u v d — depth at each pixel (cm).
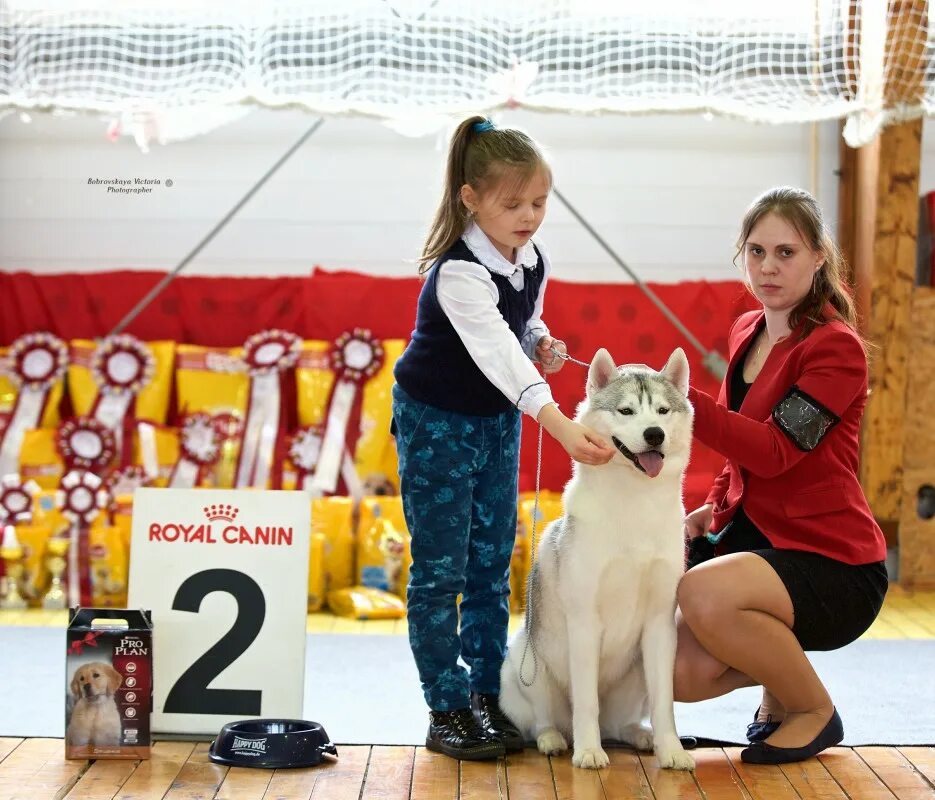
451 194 281
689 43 444
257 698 294
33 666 371
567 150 586
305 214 586
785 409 280
